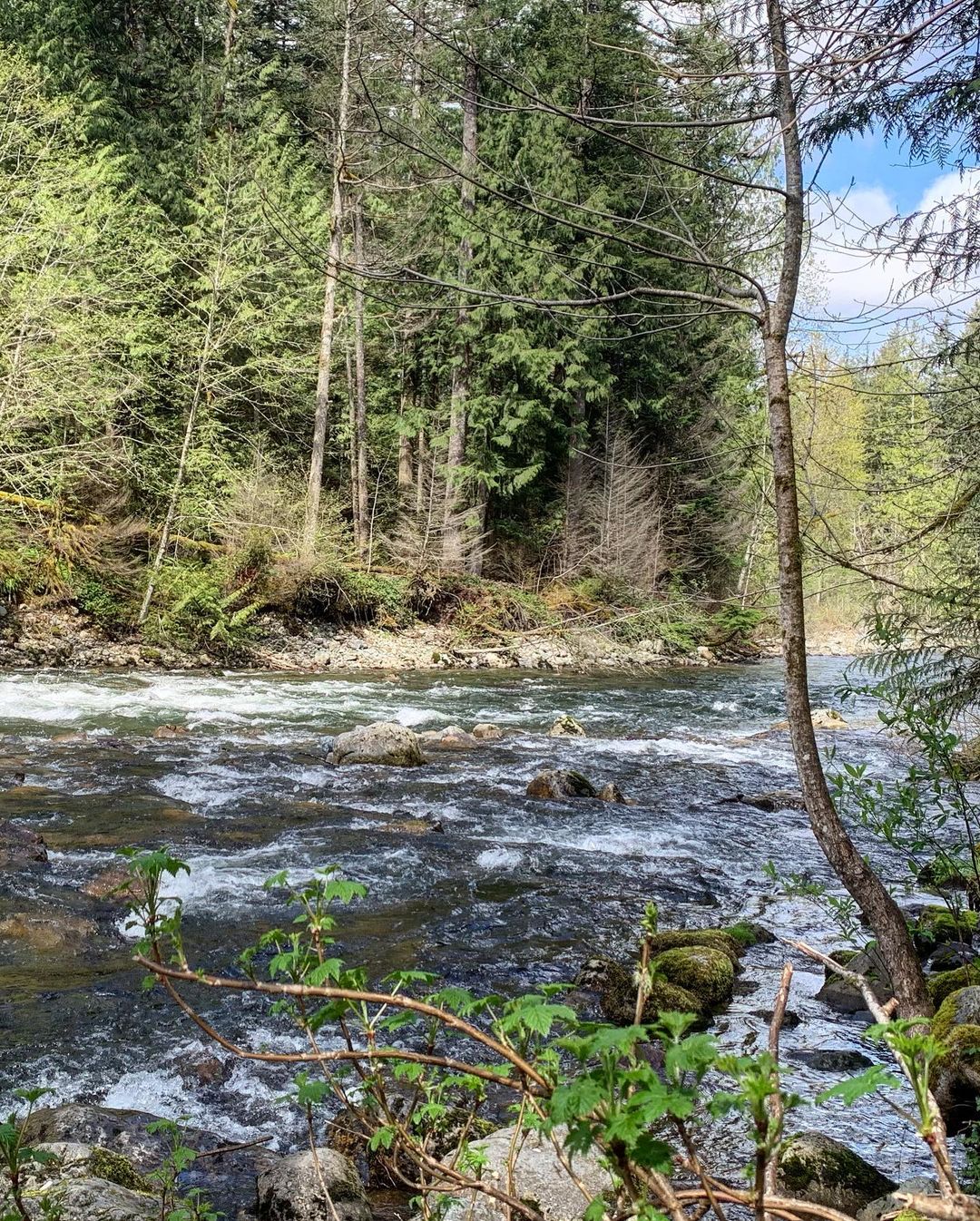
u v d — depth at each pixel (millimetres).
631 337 4410
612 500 28609
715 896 7961
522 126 19469
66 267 20484
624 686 22438
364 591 24453
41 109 20703
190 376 23078
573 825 9906
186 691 16891
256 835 8664
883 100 4094
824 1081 4855
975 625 5023
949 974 5203
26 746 11656
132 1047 4871
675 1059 1353
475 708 17562
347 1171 3715
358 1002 1901
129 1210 3141
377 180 20141
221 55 32188
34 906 6449
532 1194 3326
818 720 17750
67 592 19453
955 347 5113
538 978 6082
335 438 30719
